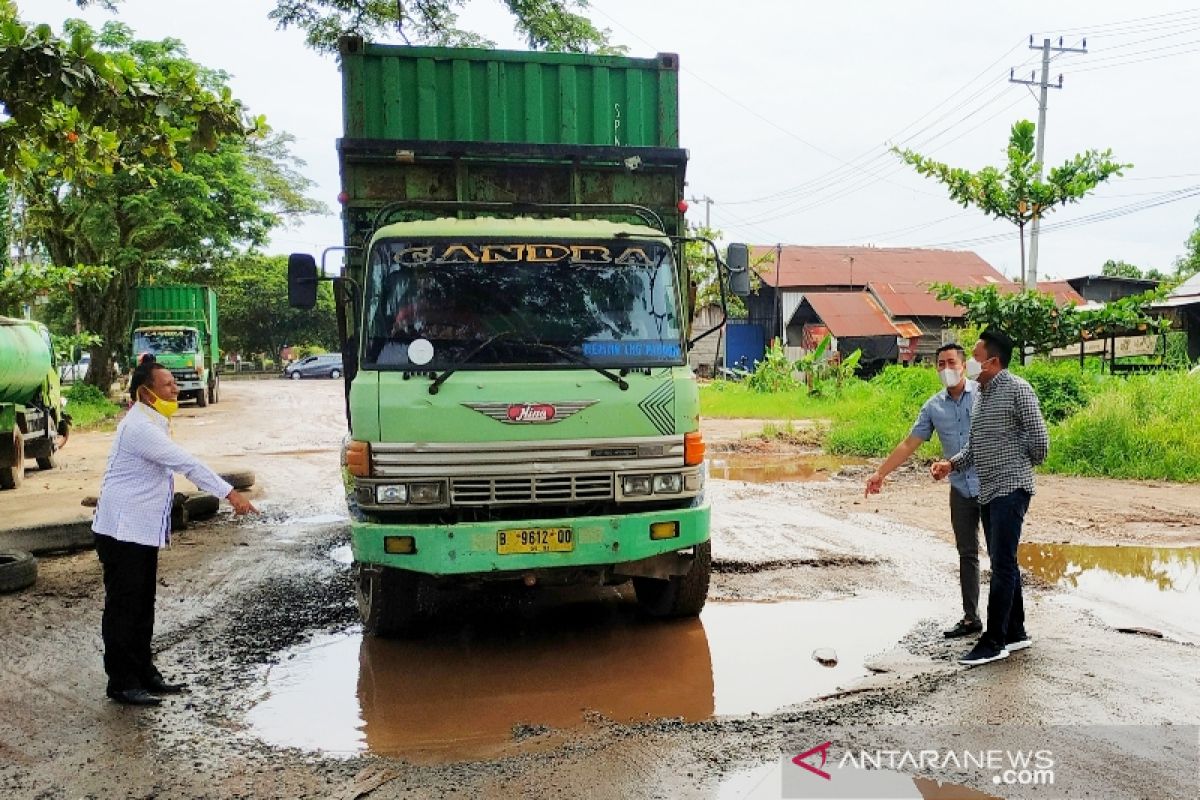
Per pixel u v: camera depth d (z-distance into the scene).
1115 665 5.16
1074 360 21.27
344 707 4.94
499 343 5.60
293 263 6.03
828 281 43.91
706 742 4.33
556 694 5.09
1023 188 17.34
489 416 5.37
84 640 6.07
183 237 29.36
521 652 5.80
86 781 4.06
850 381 25.36
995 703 4.65
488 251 5.84
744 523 9.46
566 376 5.54
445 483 5.34
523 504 5.44
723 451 16.02
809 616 6.39
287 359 66.06
